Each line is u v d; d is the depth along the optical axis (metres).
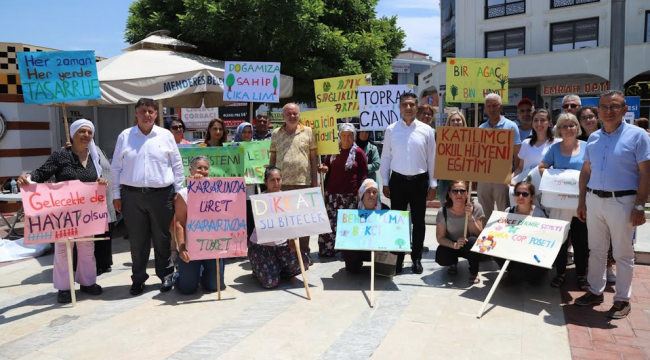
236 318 4.45
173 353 3.75
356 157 6.53
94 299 5.02
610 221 4.32
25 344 3.94
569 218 5.19
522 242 4.91
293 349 3.81
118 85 6.81
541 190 5.14
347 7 14.48
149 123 4.95
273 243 5.34
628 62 20.97
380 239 5.38
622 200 4.23
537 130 5.75
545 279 5.58
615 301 4.39
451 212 5.54
